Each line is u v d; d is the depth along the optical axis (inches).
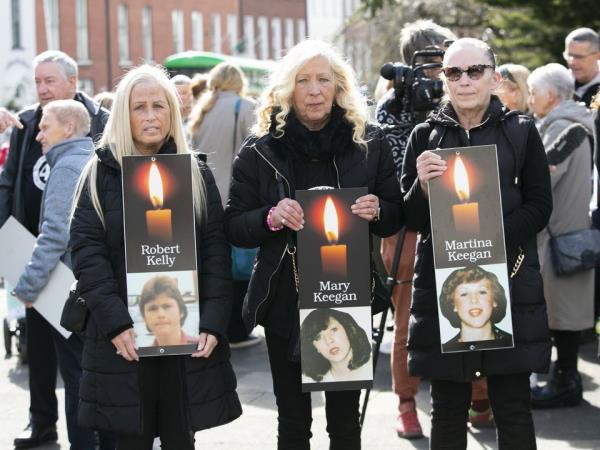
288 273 171.5
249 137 176.2
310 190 166.4
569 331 256.2
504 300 166.4
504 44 803.4
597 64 321.1
